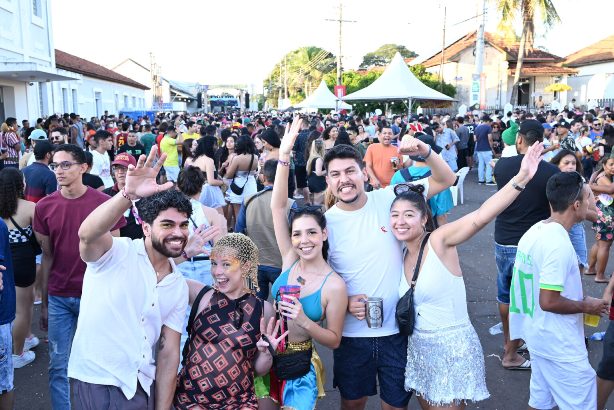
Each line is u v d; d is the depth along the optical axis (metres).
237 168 8.93
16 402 4.54
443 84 39.06
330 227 3.33
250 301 3.01
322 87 31.25
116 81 37.91
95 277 2.74
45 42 22.39
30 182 6.25
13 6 18.91
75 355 2.79
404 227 3.17
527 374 4.90
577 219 3.57
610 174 6.76
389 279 3.29
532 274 3.55
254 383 3.10
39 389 4.75
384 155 7.88
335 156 3.25
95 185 6.42
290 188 9.69
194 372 2.91
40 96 22.91
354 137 12.77
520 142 4.99
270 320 3.02
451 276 3.14
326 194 3.87
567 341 3.40
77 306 4.04
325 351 5.55
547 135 12.98
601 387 3.69
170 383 2.91
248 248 3.01
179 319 2.95
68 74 18.08
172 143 12.34
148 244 2.86
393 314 3.30
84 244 2.62
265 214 5.04
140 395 2.81
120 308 2.73
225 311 2.96
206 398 2.90
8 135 12.05
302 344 3.12
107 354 2.73
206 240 3.35
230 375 2.90
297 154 12.20
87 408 2.73
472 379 3.14
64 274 4.02
